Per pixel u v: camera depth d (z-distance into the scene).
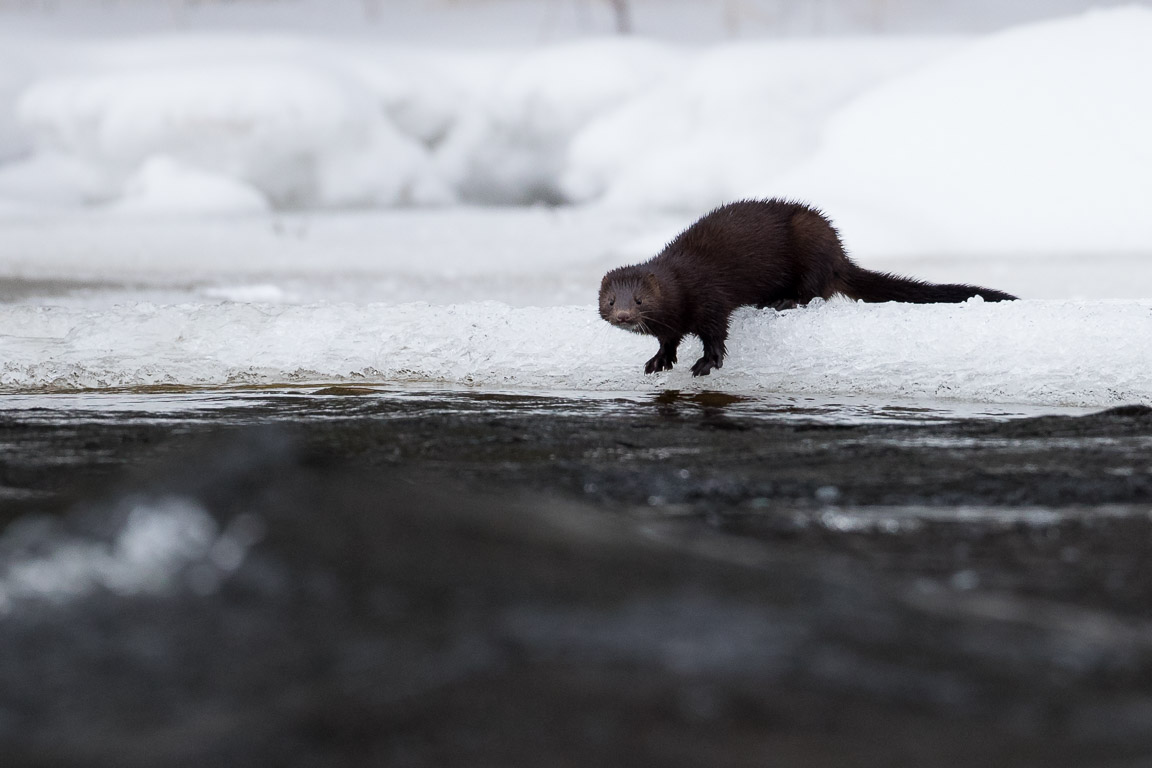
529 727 3.69
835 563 6.05
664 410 12.62
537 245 36.22
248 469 5.21
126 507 4.93
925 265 28.95
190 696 3.84
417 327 15.87
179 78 52.50
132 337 15.72
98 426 11.30
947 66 37.34
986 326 14.48
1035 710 3.97
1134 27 36.25
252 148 51.75
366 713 3.76
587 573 4.79
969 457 9.58
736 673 4.06
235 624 4.25
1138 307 14.52
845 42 53.06
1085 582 5.75
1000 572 5.94
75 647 4.13
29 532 4.93
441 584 4.55
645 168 49.28
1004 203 32.94
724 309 15.12
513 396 13.88
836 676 4.09
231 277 28.97
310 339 15.79
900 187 34.47
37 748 3.59
